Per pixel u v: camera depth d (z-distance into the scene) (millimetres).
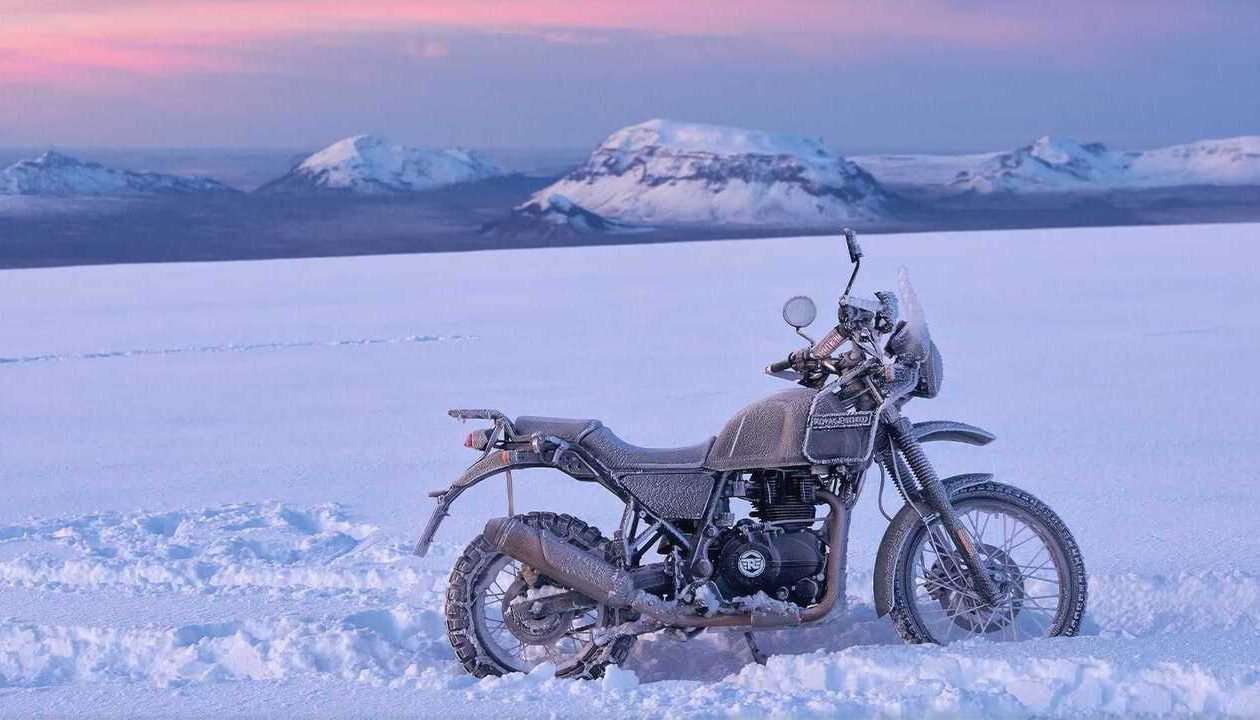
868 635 4902
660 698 4008
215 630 5008
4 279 57094
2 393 16406
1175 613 5059
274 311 30969
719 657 4801
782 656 4324
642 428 11516
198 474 10102
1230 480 8398
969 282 32812
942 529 4734
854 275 4730
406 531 7281
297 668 4609
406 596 5566
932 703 3842
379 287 40719
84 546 6828
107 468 10609
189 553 6707
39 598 5574
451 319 26453
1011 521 6773
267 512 7863
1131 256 44156
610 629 4512
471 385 15469
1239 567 5953
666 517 4594
